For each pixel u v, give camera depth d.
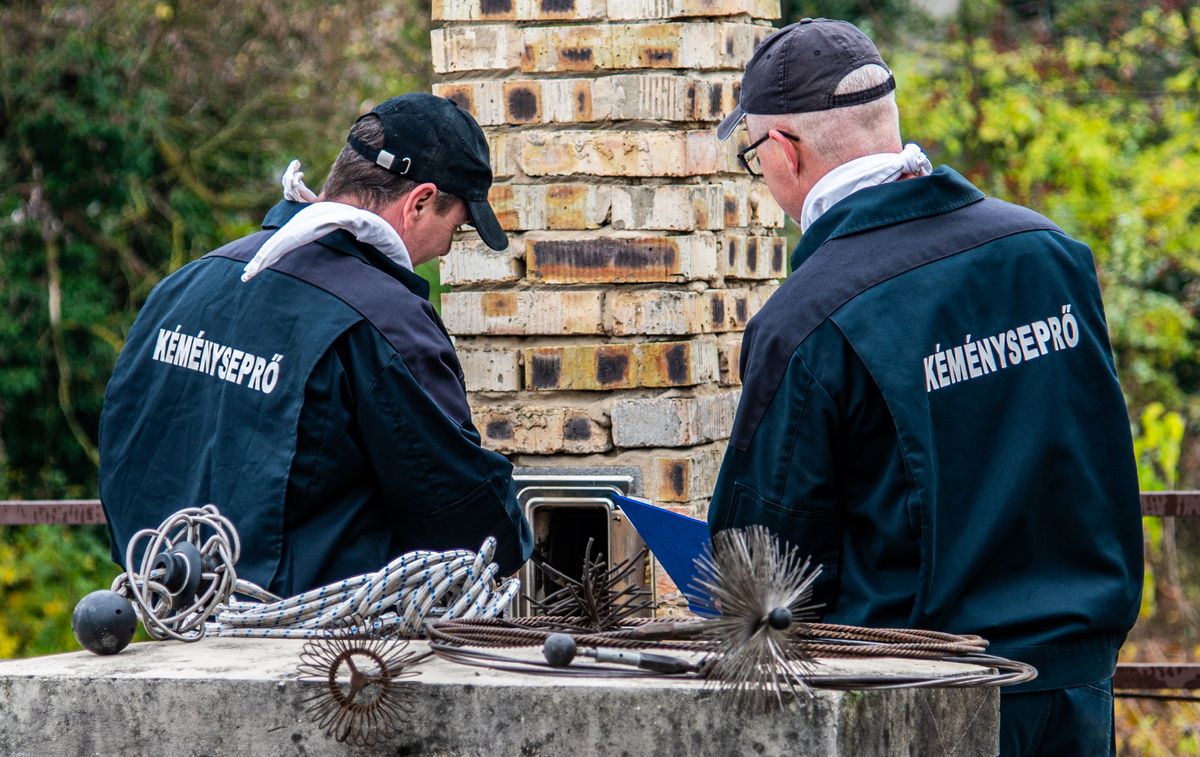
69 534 16.92
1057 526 3.32
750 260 5.07
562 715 2.65
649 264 4.66
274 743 2.77
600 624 3.31
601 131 4.69
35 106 16.95
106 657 3.03
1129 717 10.41
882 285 3.31
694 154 4.69
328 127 18.06
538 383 4.77
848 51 3.60
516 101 4.77
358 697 2.71
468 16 4.85
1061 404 3.32
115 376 4.08
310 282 3.83
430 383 3.77
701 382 4.77
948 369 3.26
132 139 17.23
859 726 2.58
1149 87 19.69
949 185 3.46
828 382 3.27
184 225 17.98
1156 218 18.11
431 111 4.13
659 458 4.69
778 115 3.63
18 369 17.31
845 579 3.38
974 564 3.21
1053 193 18.70
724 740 2.59
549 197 4.73
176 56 17.53
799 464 3.29
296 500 3.70
